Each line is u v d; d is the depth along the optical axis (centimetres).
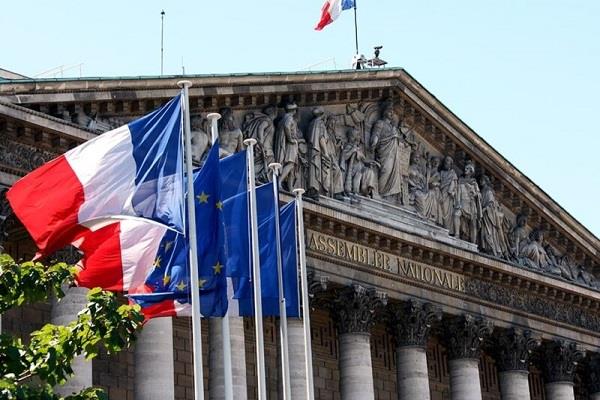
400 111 9656
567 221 10969
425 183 9825
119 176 5225
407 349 9469
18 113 7206
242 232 6072
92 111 7650
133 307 4803
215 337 8194
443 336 10038
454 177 10031
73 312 7394
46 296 4881
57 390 7194
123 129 5284
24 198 5194
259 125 8600
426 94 9694
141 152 5275
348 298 9050
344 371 9025
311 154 8888
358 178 9194
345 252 9050
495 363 10712
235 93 8388
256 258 5972
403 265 9494
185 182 5366
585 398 11475
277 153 8675
